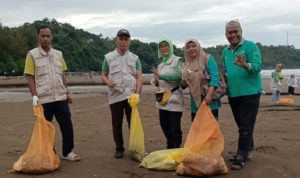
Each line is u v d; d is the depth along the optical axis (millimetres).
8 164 3826
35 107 3607
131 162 3859
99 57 69125
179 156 3574
